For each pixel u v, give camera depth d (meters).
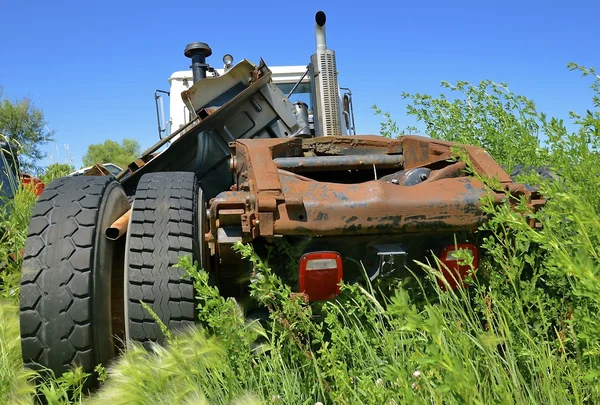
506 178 2.55
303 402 1.88
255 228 2.31
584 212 1.41
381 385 1.63
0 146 4.31
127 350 2.08
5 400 1.92
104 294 2.24
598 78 2.33
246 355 1.98
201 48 5.95
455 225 2.38
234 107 4.65
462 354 1.61
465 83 4.62
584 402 1.66
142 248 2.27
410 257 2.50
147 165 4.65
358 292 2.14
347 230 2.31
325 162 3.32
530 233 1.61
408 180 2.78
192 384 1.85
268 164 2.56
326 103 5.38
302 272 2.33
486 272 2.44
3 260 3.13
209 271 2.60
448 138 4.48
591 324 1.47
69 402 1.98
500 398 1.47
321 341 1.94
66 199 2.36
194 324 2.24
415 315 1.13
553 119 2.01
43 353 2.12
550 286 2.10
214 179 4.89
